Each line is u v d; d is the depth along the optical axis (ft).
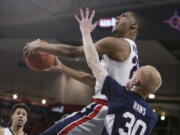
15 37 35.91
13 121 18.57
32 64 10.92
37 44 10.19
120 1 33.06
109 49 9.61
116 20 10.57
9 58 55.62
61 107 53.72
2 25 35.96
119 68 9.82
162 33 32.48
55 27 35.53
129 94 9.22
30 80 56.54
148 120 9.48
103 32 32.76
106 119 9.13
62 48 9.84
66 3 34.76
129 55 9.79
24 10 35.76
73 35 35.14
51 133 9.90
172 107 61.62
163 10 32.35
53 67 11.27
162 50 53.42
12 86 54.90
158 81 9.32
